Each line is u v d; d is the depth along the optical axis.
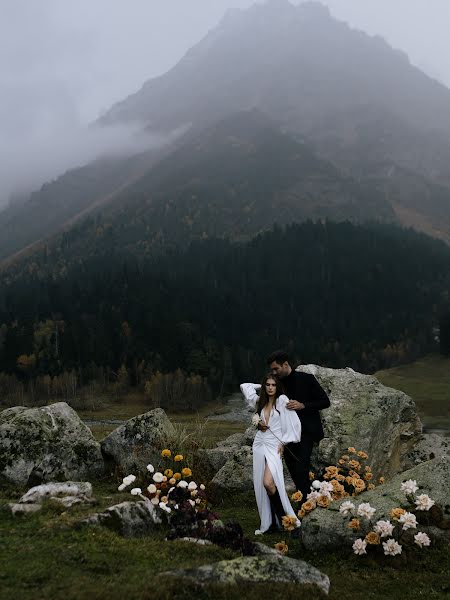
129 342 152.75
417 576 6.43
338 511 7.54
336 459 11.28
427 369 139.62
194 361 142.62
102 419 102.31
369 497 7.75
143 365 140.25
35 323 163.25
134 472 11.25
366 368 166.62
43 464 10.64
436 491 7.61
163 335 153.38
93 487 10.51
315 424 8.81
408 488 7.29
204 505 8.30
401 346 171.38
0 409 116.94
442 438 13.74
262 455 8.27
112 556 5.63
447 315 157.38
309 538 7.27
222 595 4.85
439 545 7.03
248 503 10.60
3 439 10.67
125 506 6.89
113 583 4.89
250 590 4.98
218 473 11.44
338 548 7.16
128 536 6.60
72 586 4.77
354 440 11.59
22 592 4.62
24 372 135.00
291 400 8.41
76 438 11.42
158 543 6.24
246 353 159.88
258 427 8.30
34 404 120.25
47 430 11.09
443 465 8.04
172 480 8.16
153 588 4.76
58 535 6.06
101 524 6.50
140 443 11.71
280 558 5.61
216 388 131.62
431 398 101.88
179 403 119.44
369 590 6.04
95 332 156.62
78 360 142.00
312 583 5.35
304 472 8.62
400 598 5.91
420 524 7.23
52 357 140.12
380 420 12.21
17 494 9.30
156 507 7.41
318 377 13.53
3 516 6.78
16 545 5.71
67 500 7.29
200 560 5.80
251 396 8.97
